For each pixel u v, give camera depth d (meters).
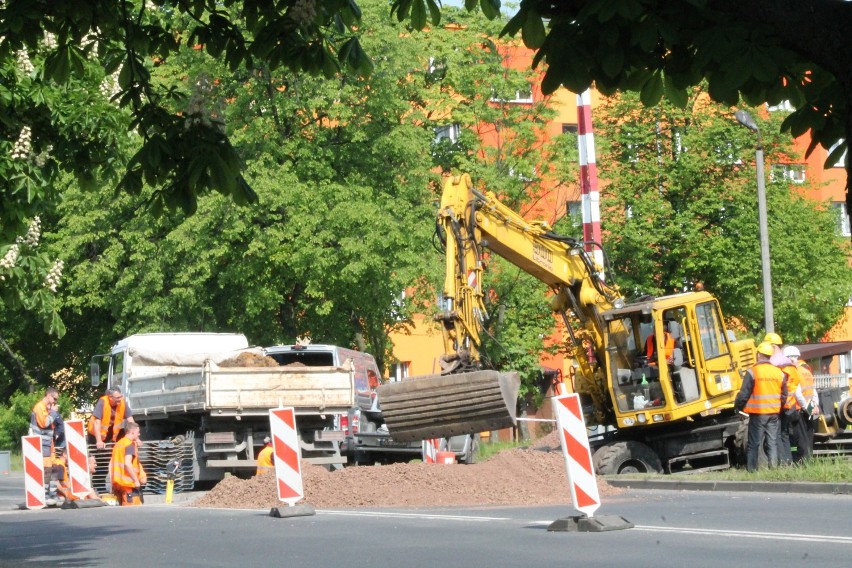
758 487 33.09
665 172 84.38
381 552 19.98
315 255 66.38
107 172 22.92
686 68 7.21
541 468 33.16
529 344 82.31
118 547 22.25
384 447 51.56
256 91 67.06
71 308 75.00
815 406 41.66
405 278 67.94
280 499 27.44
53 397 38.38
